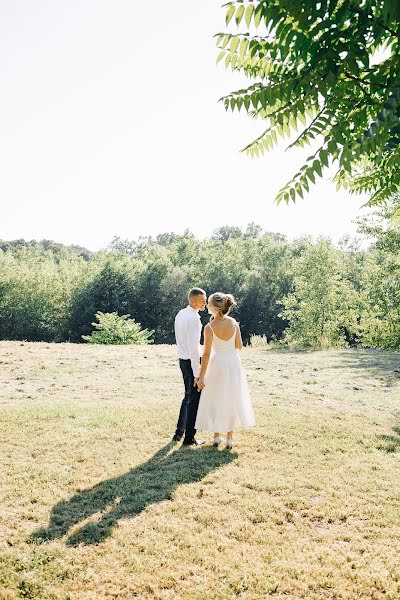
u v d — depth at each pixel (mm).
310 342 28516
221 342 5820
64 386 9992
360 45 1748
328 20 1694
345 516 4230
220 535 3875
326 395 9117
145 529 3939
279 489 4766
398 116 1765
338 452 5863
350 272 41406
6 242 136500
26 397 8859
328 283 32156
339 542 3814
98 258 57469
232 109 2023
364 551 3680
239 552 3635
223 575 3336
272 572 3375
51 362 13203
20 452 5719
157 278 54562
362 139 1784
